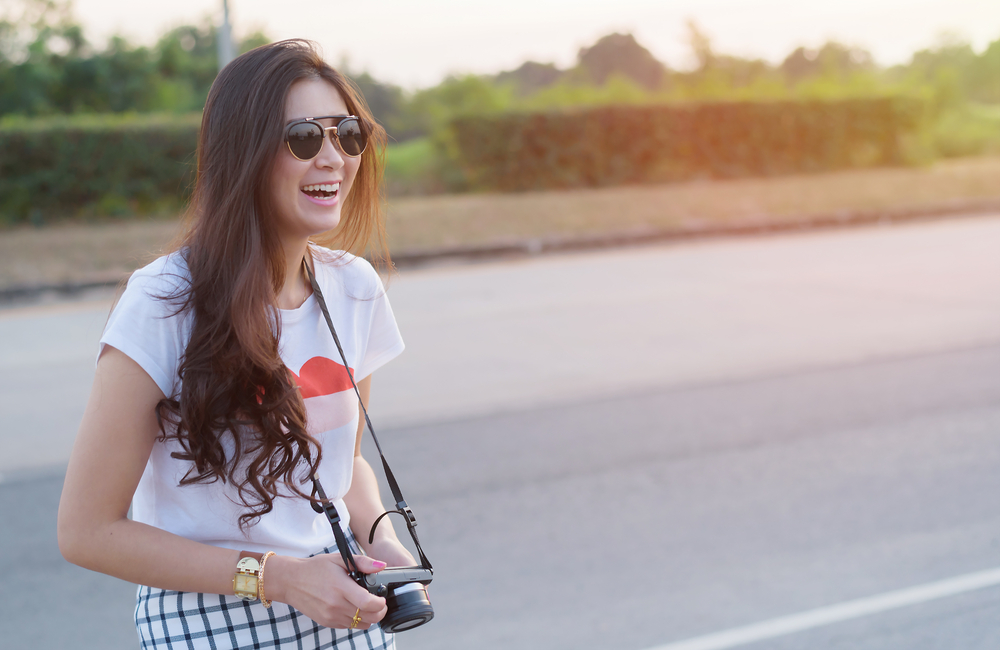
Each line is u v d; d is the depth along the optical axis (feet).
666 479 15.43
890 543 12.78
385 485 15.57
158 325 4.20
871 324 26.48
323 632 4.76
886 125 64.69
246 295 4.23
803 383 20.93
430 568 4.60
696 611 11.04
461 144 56.44
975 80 104.27
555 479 15.60
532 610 11.18
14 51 63.87
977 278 32.94
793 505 14.19
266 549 4.71
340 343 5.05
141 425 4.21
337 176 4.61
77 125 46.39
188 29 77.10
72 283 35.83
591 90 63.77
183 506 4.52
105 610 11.56
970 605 11.06
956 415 18.40
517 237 45.34
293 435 4.42
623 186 58.34
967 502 14.16
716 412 19.03
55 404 20.63
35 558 13.07
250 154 4.31
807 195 55.42
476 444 17.49
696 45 74.54
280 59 4.42
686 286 33.42
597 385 21.26
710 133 60.13
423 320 28.86
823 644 10.25
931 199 55.26
